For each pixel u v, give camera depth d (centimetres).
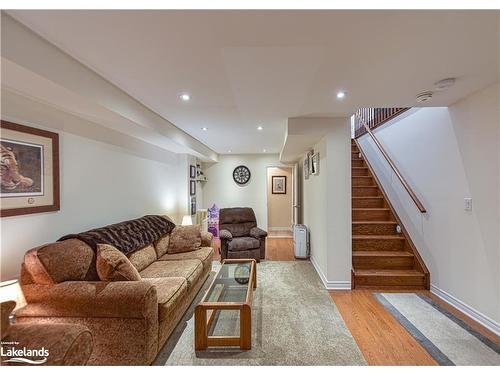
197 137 456
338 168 327
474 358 195
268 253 523
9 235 192
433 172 309
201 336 206
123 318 178
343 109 289
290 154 526
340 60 178
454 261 277
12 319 172
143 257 287
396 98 254
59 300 176
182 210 516
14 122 194
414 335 226
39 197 213
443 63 183
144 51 167
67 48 163
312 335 226
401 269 351
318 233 394
